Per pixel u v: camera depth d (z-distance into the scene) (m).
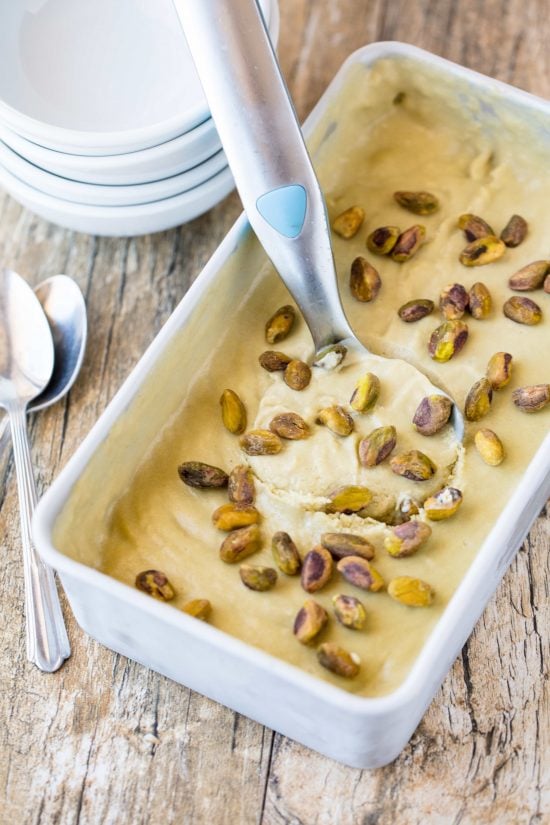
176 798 0.55
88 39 0.67
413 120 0.66
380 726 0.50
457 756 0.56
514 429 0.59
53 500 0.54
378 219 0.65
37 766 0.56
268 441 0.58
